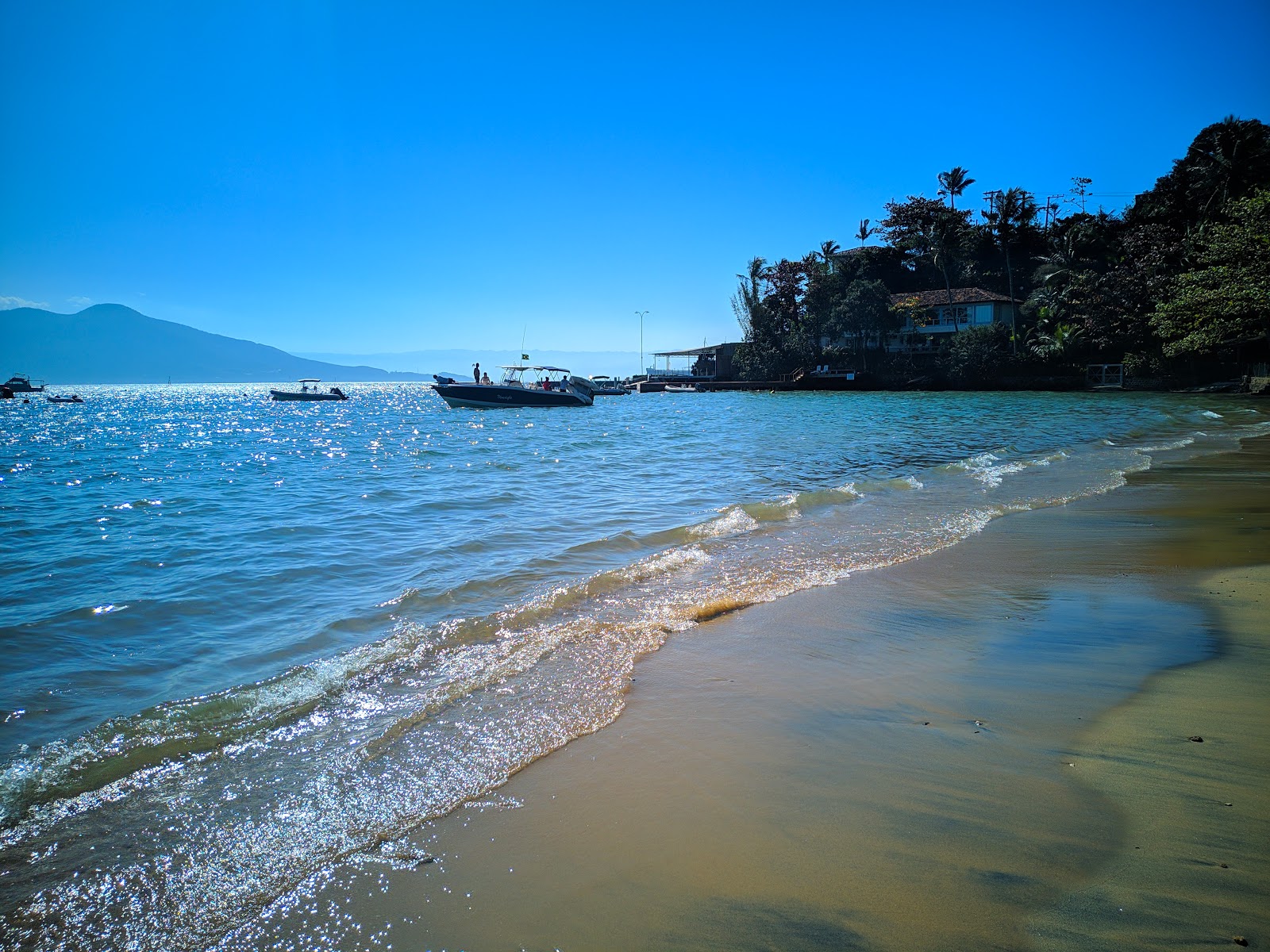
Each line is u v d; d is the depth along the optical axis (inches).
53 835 139.0
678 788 152.6
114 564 364.2
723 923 111.4
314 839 136.9
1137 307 2342.5
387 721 185.0
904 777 154.8
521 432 1375.5
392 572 343.9
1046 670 214.8
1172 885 116.3
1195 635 241.6
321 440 1323.8
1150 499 493.4
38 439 1432.1
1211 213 2380.7
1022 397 2187.5
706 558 351.6
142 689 215.2
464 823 141.2
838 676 213.2
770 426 1333.7
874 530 410.6
